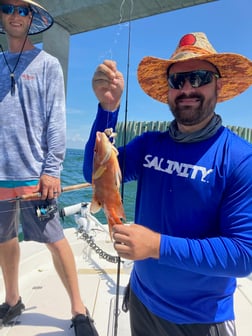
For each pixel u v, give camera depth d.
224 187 1.27
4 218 2.13
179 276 1.40
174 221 1.39
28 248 3.28
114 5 7.29
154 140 1.60
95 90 1.45
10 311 2.21
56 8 7.77
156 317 1.51
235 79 1.55
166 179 1.44
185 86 1.39
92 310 2.43
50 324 2.21
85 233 3.07
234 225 1.20
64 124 2.18
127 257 1.14
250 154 1.25
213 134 1.37
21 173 2.06
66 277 2.16
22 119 2.06
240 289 2.85
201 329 1.41
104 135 1.35
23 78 2.06
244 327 2.26
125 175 1.65
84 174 1.62
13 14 2.02
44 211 2.07
